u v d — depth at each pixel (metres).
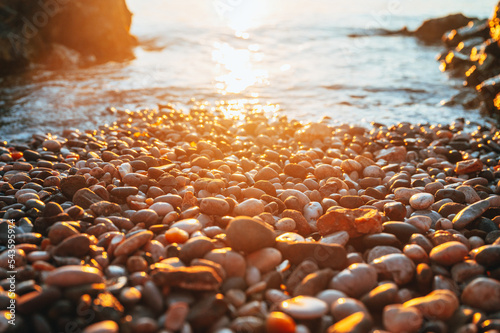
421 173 0.60
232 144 0.69
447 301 0.33
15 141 0.74
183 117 0.86
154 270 0.36
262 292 0.35
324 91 1.12
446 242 0.40
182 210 0.47
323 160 0.63
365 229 0.42
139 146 0.67
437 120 0.91
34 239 0.41
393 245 0.41
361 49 1.68
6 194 0.50
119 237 0.40
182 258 0.38
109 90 1.09
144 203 0.48
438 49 1.71
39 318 0.31
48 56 1.36
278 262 0.38
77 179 0.49
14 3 1.31
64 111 0.92
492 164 0.64
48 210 0.43
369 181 0.57
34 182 0.52
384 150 0.68
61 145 0.69
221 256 0.37
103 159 0.61
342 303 0.33
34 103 0.96
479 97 1.01
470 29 1.65
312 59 1.49
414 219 0.45
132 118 0.88
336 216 0.43
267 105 1.00
